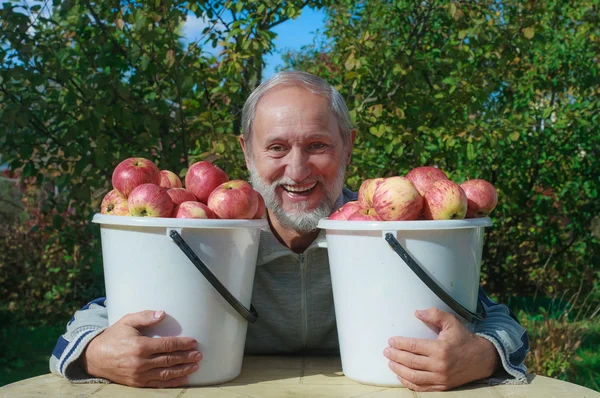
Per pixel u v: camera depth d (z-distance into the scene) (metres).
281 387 1.60
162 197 1.59
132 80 3.65
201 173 1.74
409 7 4.38
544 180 6.03
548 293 6.98
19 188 7.18
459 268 1.58
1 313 6.64
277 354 2.10
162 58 3.55
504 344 1.63
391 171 4.44
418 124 4.16
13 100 3.57
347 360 1.67
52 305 7.10
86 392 1.54
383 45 4.05
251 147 2.10
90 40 3.69
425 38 4.65
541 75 5.69
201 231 1.53
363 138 3.73
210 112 3.59
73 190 3.66
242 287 1.64
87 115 3.48
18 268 7.31
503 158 5.68
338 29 4.65
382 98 4.05
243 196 1.61
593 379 4.41
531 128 5.66
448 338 1.54
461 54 4.11
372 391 1.56
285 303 2.00
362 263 1.56
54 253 6.88
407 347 1.53
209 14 3.81
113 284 1.61
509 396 1.52
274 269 2.01
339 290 1.64
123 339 1.54
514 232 6.30
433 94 4.32
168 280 1.54
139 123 3.60
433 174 1.79
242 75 3.91
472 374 1.58
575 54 5.82
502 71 4.34
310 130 1.91
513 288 6.99
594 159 5.85
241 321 1.66
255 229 1.65
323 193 1.99
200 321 1.57
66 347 1.65
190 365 1.57
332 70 5.37
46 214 4.10
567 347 4.54
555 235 6.13
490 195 1.71
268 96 1.97
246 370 1.81
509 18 4.51
